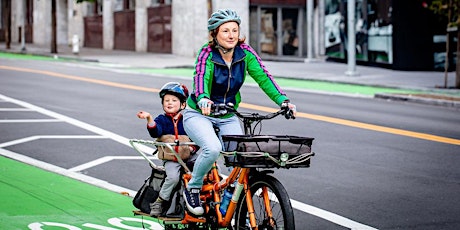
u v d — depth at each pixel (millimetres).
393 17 39406
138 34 57219
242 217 8445
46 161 14781
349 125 19781
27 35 73688
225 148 8156
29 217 10281
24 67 37344
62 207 10977
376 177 13508
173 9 52375
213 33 8438
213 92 8625
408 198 11992
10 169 13727
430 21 39156
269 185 7938
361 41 43094
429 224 10492
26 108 22203
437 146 16781
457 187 12797
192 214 8633
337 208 11320
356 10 43594
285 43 51594
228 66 8492
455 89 29531
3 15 77375
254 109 22922
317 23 50500
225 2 49406
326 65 43781
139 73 36344
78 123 19500
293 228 7656
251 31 50344
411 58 39219
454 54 39469
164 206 8938
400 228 10258
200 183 8469
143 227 9547
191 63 43344
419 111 23688
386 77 35156
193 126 8398
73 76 33000
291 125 19578
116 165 14484
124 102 23938
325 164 14625
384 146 16688
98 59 45531
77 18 66188
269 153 7734
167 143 8688
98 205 11188
